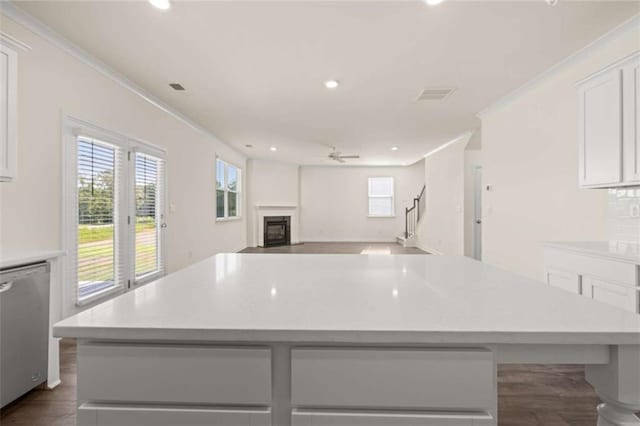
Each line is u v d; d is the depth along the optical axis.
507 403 1.97
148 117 4.29
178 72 3.58
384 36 2.83
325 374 0.74
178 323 0.77
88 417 0.75
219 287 1.12
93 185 3.33
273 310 0.87
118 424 0.75
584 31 2.74
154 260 4.51
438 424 0.72
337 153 8.42
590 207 3.01
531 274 3.83
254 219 9.59
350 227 11.19
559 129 3.39
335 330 0.73
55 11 2.48
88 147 3.26
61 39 2.84
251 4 2.40
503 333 0.72
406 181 11.12
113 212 3.65
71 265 3.02
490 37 2.84
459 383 0.73
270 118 5.36
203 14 2.52
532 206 3.81
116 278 3.65
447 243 7.32
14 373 1.87
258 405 0.75
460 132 6.28
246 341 0.75
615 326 0.75
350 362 0.74
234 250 8.34
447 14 2.51
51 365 2.11
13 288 1.86
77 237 3.09
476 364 0.73
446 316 0.81
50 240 2.80
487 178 4.84
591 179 2.55
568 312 0.85
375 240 11.16
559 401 1.99
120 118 3.71
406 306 0.89
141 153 4.13
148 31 2.76
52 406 1.92
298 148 8.02
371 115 5.18
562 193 3.35
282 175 10.34
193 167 5.76
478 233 6.50
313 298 0.98
